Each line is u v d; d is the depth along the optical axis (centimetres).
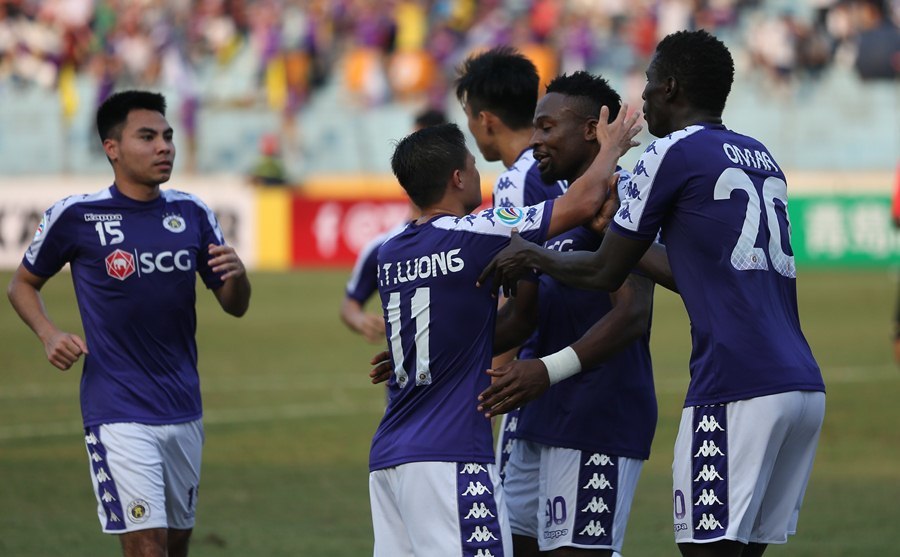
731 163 1525
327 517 2552
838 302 6341
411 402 1541
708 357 1517
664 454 3188
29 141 8300
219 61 8906
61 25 8981
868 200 7819
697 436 1523
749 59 8669
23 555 2238
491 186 7838
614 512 1709
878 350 4922
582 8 9012
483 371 1541
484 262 1537
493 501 1503
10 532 2412
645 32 8788
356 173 8419
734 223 1510
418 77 8756
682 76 1580
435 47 8925
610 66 8694
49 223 1855
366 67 8769
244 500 2703
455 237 1536
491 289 1546
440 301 1530
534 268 1541
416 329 1535
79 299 1864
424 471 1499
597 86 1722
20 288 1886
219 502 2683
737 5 9106
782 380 1489
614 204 1608
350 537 2388
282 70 8638
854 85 8538
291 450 3253
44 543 2327
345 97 8838
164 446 1841
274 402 3953
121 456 1792
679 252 1541
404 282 1549
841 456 3147
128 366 1830
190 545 2312
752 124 8388
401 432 1532
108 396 1816
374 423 3622
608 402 1698
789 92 8525
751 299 1502
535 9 8962
